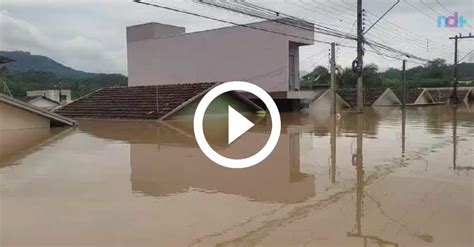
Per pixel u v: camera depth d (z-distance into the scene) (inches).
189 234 167.6
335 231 169.5
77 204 212.2
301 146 434.6
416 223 178.4
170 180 268.2
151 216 191.6
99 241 160.9
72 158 361.1
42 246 156.3
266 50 1030.4
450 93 1978.3
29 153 392.2
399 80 2353.6
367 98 1595.7
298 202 214.7
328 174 286.7
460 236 161.6
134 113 836.0
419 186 246.4
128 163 333.4
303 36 1051.3
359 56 1017.5
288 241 159.0
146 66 1288.1
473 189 237.1
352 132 583.8
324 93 1225.4
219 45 1113.4
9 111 633.6
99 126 699.4
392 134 552.1
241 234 167.2
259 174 287.7
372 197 223.0
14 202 216.8
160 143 461.4
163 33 1285.7
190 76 1178.0
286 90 1008.2
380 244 154.5
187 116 835.4
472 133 556.4
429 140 476.7
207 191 239.0
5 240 162.2
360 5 991.0
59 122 685.3
